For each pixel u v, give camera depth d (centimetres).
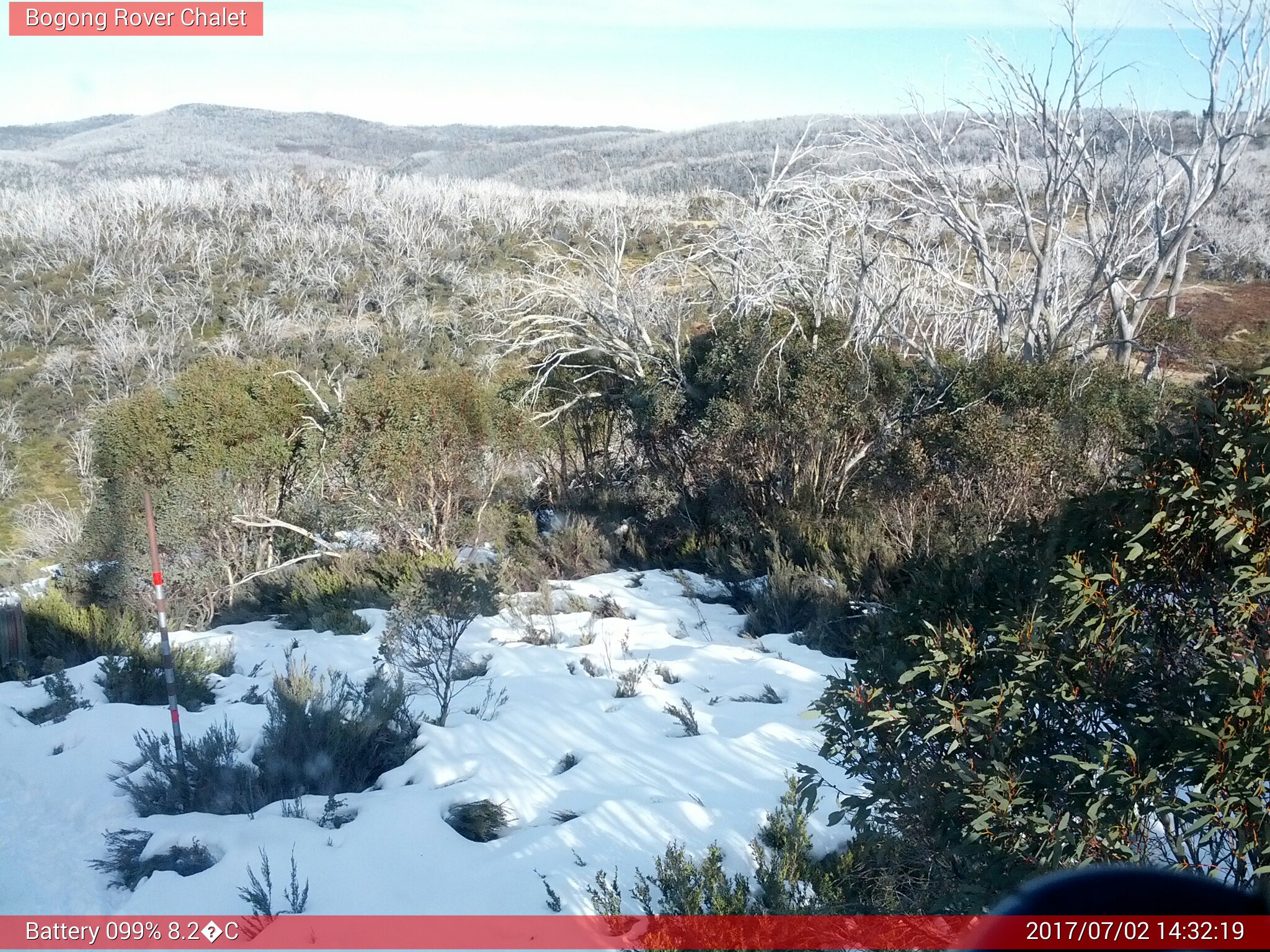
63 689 770
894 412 1184
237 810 552
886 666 340
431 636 699
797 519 1144
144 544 1084
